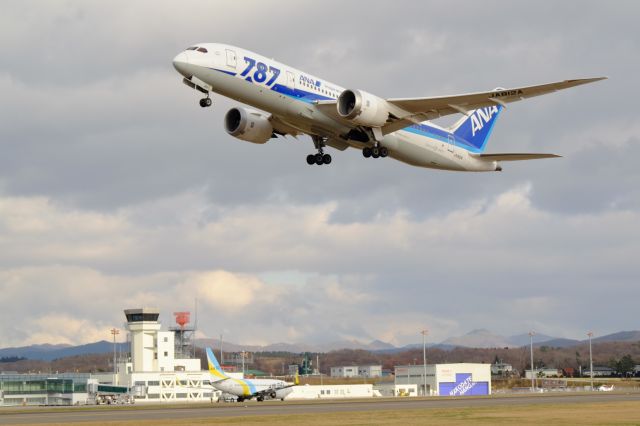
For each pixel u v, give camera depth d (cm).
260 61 15950
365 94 16425
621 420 12194
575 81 16000
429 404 18700
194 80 15425
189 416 14875
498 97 16888
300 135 18312
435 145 19438
